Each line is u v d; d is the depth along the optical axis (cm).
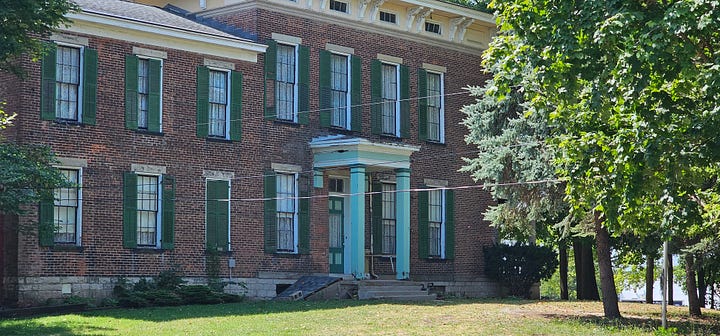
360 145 4144
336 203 4406
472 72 4856
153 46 3806
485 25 4878
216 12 4244
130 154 3728
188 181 3884
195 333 2700
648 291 5041
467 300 4184
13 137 3466
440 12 4681
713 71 2183
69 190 3588
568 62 2362
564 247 5284
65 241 3572
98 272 3625
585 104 2470
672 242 3712
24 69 3266
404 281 4278
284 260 4147
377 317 3172
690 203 2442
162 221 3800
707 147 2292
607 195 2469
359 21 4425
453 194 4731
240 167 4038
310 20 4272
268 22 4147
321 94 4297
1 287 3466
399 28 4569
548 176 3656
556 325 3080
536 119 3653
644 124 2292
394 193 4562
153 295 3575
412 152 4400
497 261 4797
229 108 4022
